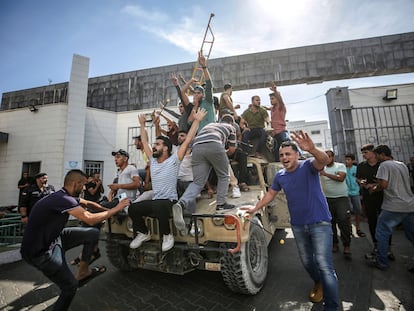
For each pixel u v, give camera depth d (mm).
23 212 4828
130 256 3162
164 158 3045
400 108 10820
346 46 12156
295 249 4641
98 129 11031
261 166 4176
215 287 3105
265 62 12742
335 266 3674
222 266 2635
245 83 12742
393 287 2934
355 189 5609
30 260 2137
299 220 2461
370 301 2643
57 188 9070
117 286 3225
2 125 10094
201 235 2662
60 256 2277
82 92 9914
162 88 13922
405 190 3291
